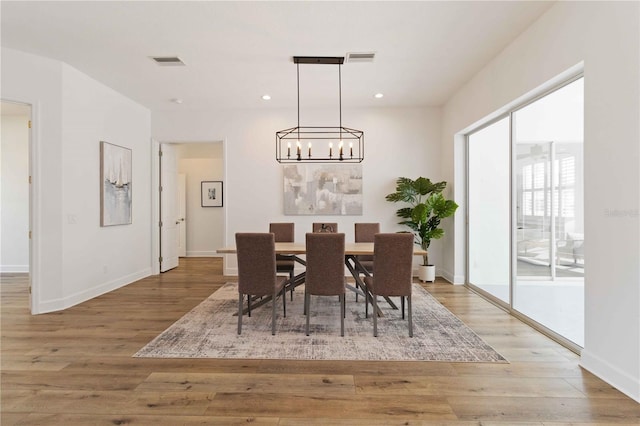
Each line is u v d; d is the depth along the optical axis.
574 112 2.75
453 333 3.13
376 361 2.57
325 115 5.80
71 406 1.98
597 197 2.30
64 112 3.88
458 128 4.95
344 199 5.80
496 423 1.83
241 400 2.04
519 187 3.61
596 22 2.30
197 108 5.74
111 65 3.96
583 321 2.68
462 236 5.20
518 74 3.31
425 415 1.90
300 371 2.41
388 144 5.79
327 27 3.15
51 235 3.79
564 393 2.11
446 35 3.30
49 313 3.72
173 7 2.81
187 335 3.07
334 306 4.04
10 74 3.53
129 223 5.23
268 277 3.09
